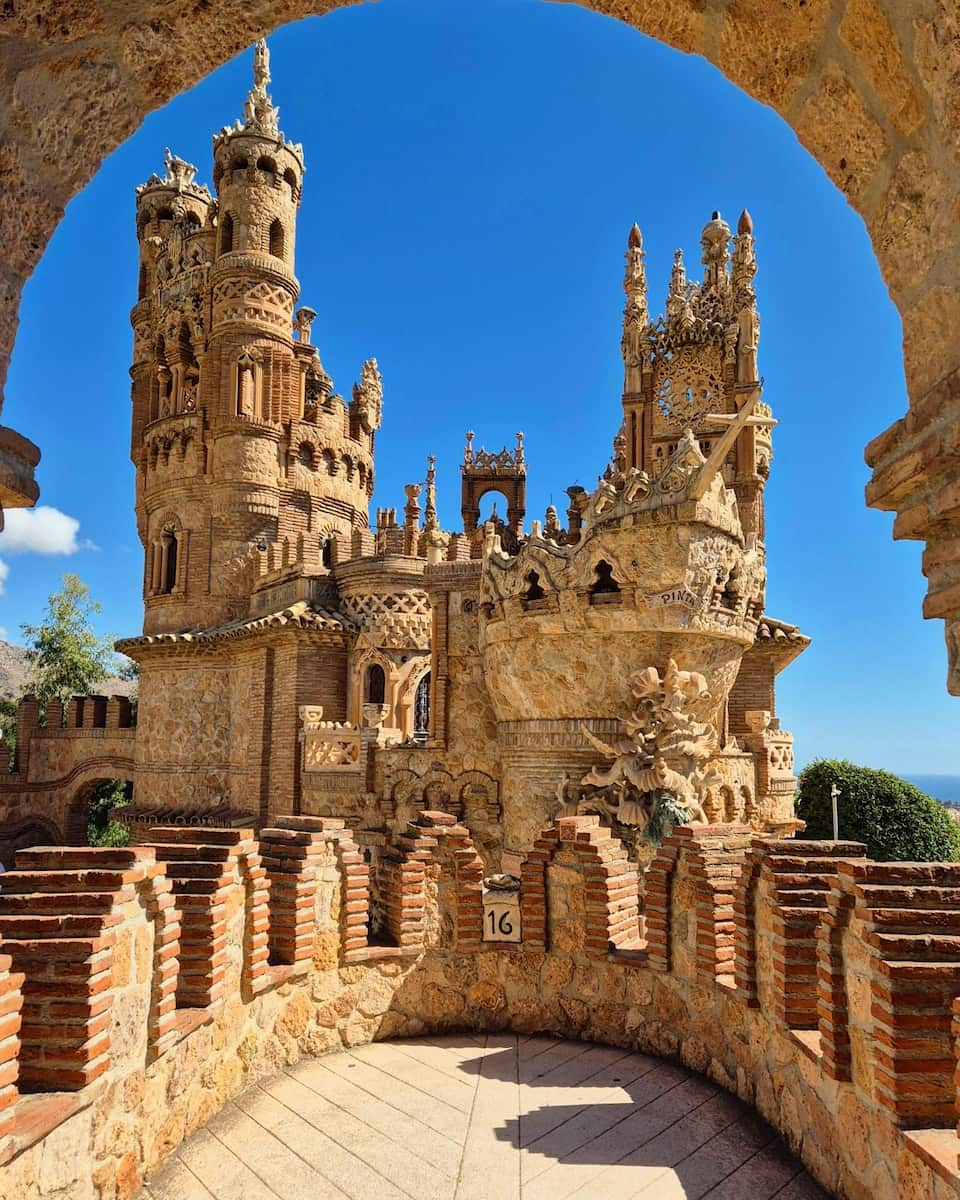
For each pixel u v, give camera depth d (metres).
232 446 39.75
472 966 9.84
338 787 29.41
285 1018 8.75
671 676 21.31
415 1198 6.27
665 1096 7.97
